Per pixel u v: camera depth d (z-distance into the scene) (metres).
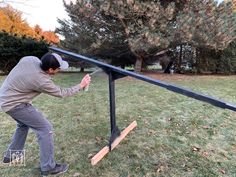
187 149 3.38
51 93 2.57
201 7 8.48
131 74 2.90
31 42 11.31
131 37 8.78
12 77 2.53
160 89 7.15
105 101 5.70
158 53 10.60
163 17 8.18
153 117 4.59
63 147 3.38
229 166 2.98
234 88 7.71
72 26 12.16
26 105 2.61
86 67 13.64
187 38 8.38
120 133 3.59
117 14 8.20
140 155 3.20
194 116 4.68
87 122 4.32
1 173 2.76
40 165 2.77
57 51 3.21
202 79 9.78
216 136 3.81
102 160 3.07
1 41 10.95
